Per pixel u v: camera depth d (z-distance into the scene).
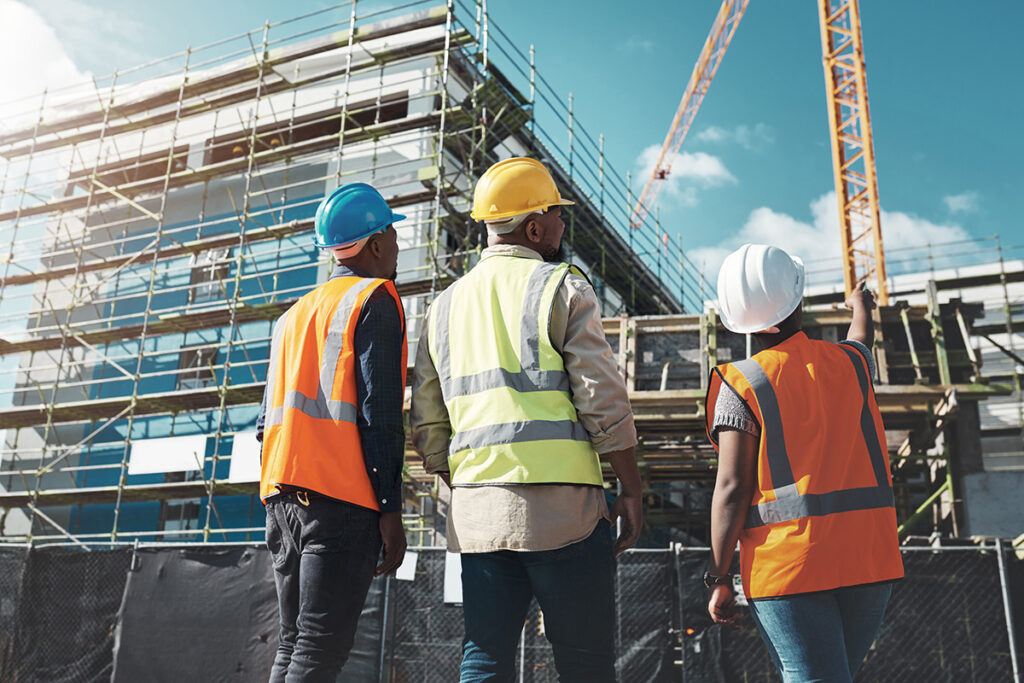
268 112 19.48
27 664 6.41
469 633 2.00
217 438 14.98
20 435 19.06
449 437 2.25
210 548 6.44
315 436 2.18
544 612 1.97
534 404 1.98
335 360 2.24
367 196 2.53
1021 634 5.84
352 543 2.12
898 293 31.45
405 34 17.45
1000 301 26.53
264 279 18.38
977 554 6.03
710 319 12.44
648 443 13.60
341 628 2.10
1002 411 22.39
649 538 17.88
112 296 20.06
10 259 19.59
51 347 19.16
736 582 6.18
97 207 20.62
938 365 11.90
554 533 1.89
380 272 2.53
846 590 2.01
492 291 2.14
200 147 20.17
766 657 6.02
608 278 26.84
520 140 19.03
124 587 6.50
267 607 6.23
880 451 2.17
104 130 19.47
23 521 18.25
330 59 19.00
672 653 6.14
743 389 2.14
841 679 1.97
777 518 2.06
